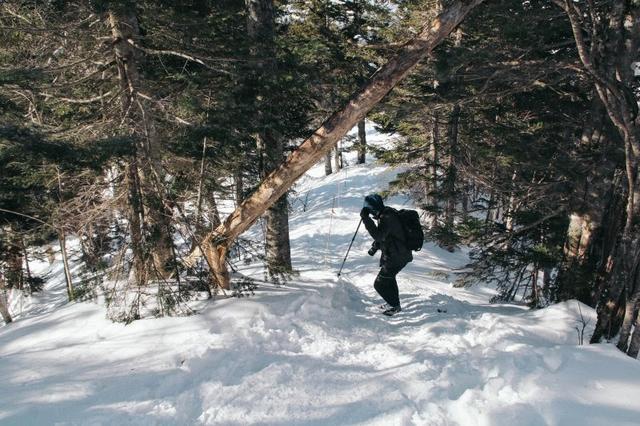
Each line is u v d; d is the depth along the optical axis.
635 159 3.86
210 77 7.25
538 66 5.72
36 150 4.31
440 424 2.73
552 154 7.88
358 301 6.69
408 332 5.15
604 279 5.43
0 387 3.33
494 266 7.97
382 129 15.62
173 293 5.02
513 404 2.76
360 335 4.82
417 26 11.80
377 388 3.27
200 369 3.63
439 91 10.43
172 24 6.34
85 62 5.98
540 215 7.62
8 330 5.32
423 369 3.59
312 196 22.34
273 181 5.35
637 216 3.88
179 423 2.84
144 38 6.11
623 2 5.29
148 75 6.75
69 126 5.89
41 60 6.13
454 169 11.20
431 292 8.31
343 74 11.44
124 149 4.82
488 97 6.81
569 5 3.72
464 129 10.17
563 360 3.35
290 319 4.92
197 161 6.44
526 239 7.84
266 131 7.60
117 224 5.84
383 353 4.21
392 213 5.98
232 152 6.80
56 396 3.14
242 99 6.90
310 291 6.16
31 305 12.95
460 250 15.38
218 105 6.33
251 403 3.07
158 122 6.33
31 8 6.41
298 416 2.92
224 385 3.31
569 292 6.23
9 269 11.95
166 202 5.40
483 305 7.31
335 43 11.52
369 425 2.76
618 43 5.37
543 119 8.71
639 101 6.89
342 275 9.22
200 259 5.77
